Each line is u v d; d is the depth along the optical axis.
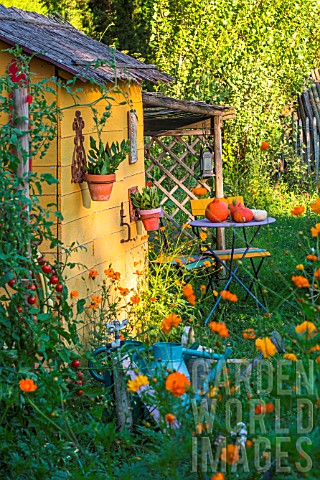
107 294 6.58
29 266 4.21
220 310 8.05
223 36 14.45
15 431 4.04
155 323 6.96
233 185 14.27
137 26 16.27
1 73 5.73
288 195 15.11
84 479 3.79
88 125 6.20
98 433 3.64
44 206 5.65
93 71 5.91
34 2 15.62
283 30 15.09
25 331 4.10
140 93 7.76
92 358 4.49
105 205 6.61
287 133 15.84
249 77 14.48
